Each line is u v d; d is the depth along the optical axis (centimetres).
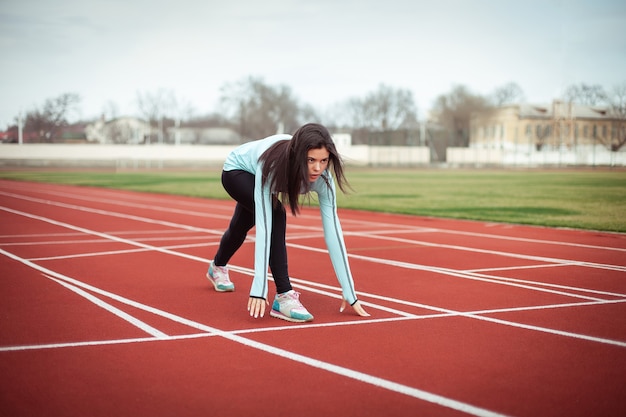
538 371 318
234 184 448
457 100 6625
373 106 7706
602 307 464
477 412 267
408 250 777
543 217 1180
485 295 508
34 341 374
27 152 5381
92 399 282
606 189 2092
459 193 1945
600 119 5691
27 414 266
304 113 7931
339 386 298
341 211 1379
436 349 357
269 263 434
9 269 631
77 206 1532
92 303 479
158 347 362
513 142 6469
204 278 588
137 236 923
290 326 410
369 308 462
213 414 265
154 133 7531
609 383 301
